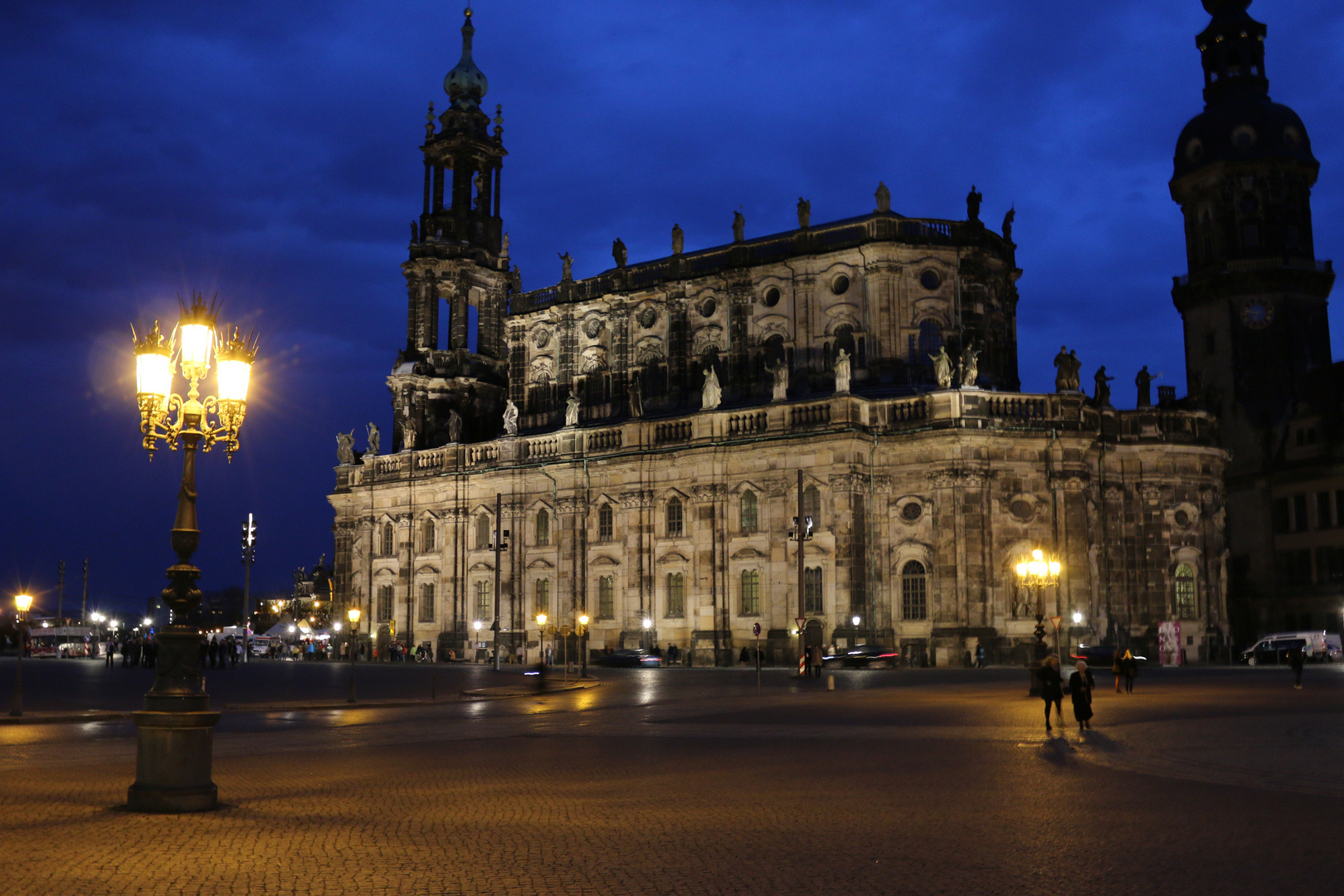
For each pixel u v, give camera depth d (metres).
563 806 18.95
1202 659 79.50
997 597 76.38
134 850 15.21
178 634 18.86
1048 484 77.50
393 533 103.25
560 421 101.19
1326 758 23.95
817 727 33.28
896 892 12.87
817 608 79.19
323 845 15.61
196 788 18.50
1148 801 18.83
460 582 97.62
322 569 198.75
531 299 105.62
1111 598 78.69
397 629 101.06
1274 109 101.50
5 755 27.27
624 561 87.88
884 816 17.61
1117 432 80.62
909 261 87.06
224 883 13.35
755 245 93.06
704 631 82.94
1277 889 12.88
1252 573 101.38
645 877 13.65
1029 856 14.64
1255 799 18.95
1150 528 80.19
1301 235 101.69
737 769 23.61
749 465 82.81
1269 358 100.81
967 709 39.16
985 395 77.50
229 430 20.58
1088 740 28.23
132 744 29.97
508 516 94.81
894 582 78.75
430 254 107.25
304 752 27.83
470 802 19.39
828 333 88.69
